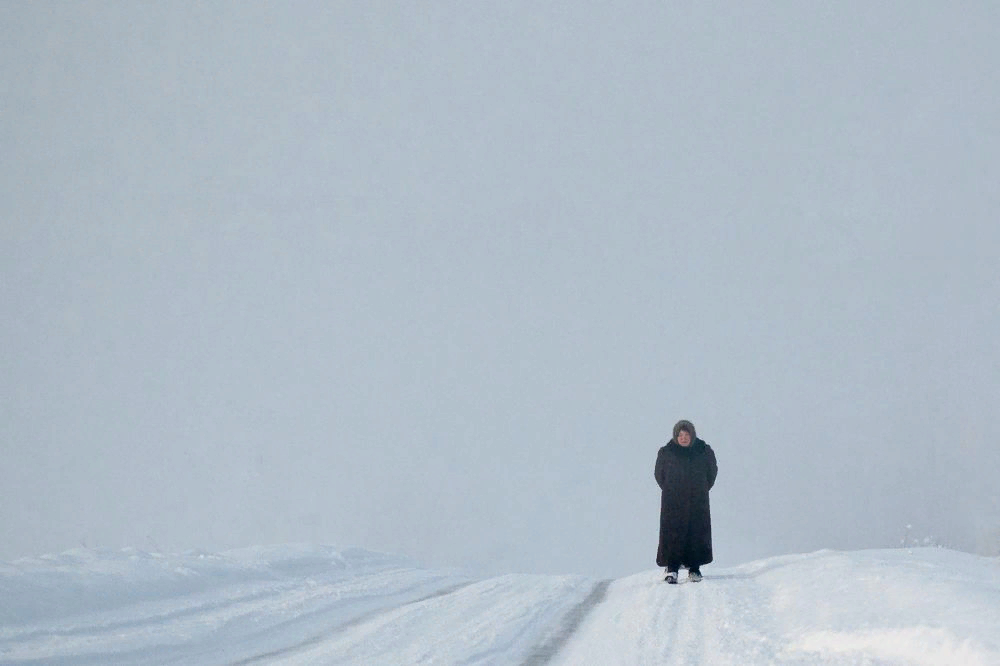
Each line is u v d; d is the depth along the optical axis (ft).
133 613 61.41
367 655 52.11
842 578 66.18
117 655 50.67
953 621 45.21
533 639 57.72
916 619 47.60
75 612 59.67
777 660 46.16
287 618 64.18
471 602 74.28
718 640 53.21
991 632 41.32
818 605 58.34
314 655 52.37
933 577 60.70
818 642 47.80
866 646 45.01
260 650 54.24
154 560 78.48
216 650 53.93
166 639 54.65
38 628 54.75
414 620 64.64
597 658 50.78
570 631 60.70
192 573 75.61
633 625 60.70
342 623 63.67
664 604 69.41
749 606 64.75
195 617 62.23
